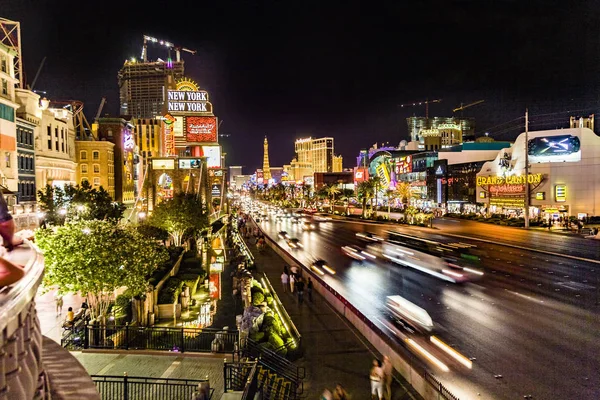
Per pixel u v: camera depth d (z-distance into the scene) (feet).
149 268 82.53
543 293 100.12
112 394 47.14
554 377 56.49
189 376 52.75
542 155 272.31
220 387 49.60
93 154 260.21
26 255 20.31
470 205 338.13
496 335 72.69
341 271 132.46
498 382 55.31
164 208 174.29
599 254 149.38
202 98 444.14
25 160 173.17
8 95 159.63
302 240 216.74
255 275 134.10
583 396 51.57
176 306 93.61
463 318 82.28
